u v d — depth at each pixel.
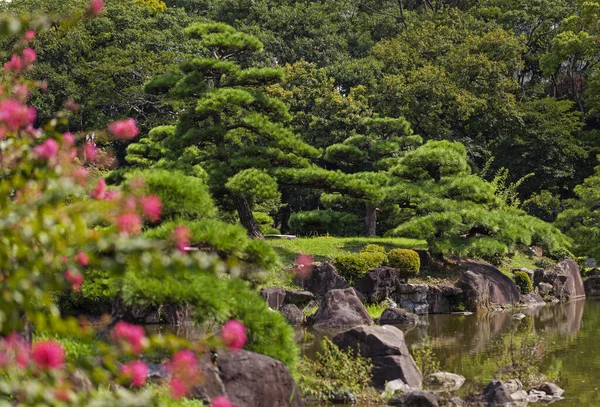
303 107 40.31
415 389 13.14
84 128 41.72
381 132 35.88
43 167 6.06
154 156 30.39
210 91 24.50
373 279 23.23
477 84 43.34
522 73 53.25
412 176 28.86
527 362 14.66
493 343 18.25
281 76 25.83
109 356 4.98
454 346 17.83
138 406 4.78
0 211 5.50
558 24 54.25
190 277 10.17
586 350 17.36
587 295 31.31
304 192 41.22
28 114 6.29
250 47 26.39
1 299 4.71
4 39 23.05
